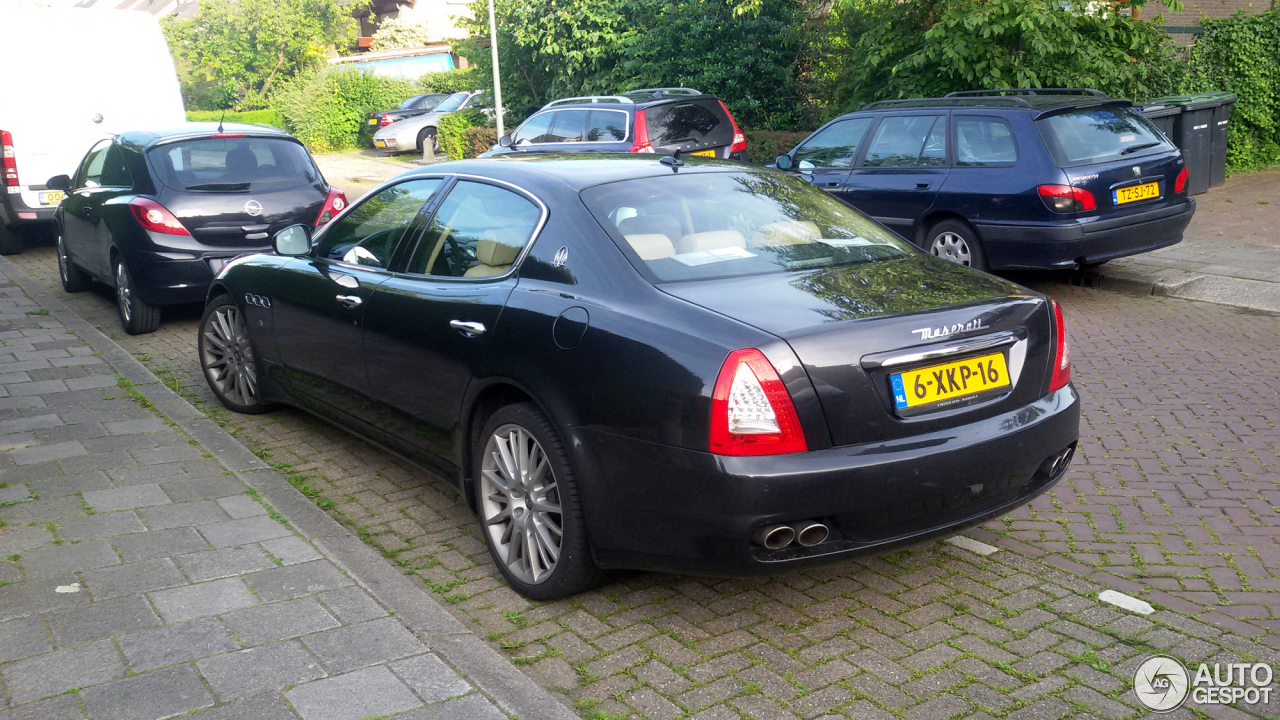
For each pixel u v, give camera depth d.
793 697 3.17
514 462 3.88
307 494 4.94
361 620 3.48
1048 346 3.73
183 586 3.72
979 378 3.49
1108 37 13.77
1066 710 3.09
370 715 2.91
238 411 6.23
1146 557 4.14
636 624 3.66
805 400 3.15
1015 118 8.67
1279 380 6.49
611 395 3.39
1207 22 16.12
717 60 18.78
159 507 4.48
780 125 18.53
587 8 20.97
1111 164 8.51
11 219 12.30
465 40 25.41
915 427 3.32
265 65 35.09
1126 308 8.66
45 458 5.15
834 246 4.10
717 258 3.80
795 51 18.72
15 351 7.48
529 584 3.82
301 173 8.74
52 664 3.18
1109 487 4.91
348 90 29.94
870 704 3.13
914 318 3.37
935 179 9.12
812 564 3.24
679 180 4.27
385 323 4.50
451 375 4.10
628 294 3.55
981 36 13.34
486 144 22.97
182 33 34.84
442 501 4.88
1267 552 4.16
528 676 3.31
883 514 3.28
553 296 3.74
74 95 12.26
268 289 5.54
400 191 4.95
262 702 2.97
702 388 3.16
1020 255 8.61
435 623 3.48
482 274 4.14
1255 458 5.21
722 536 3.17
